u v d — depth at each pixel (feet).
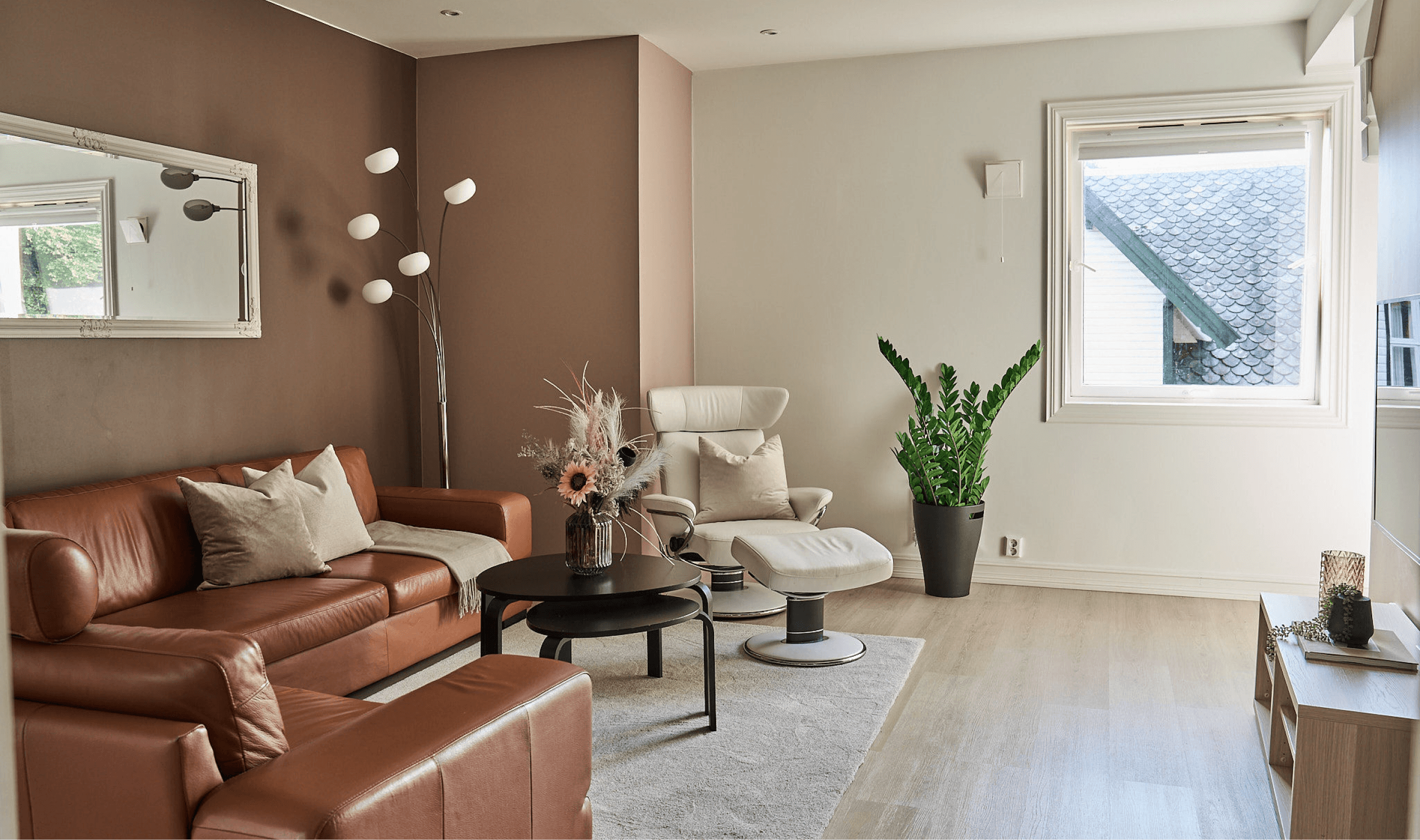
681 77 16.80
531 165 15.84
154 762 5.10
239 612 9.71
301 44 13.94
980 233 15.99
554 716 6.33
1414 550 7.30
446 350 16.51
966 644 12.87
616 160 15.35
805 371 16.99
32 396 10.34
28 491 10.33
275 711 5.58
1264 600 9.96
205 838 4.93
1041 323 15.80
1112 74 15.26
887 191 16.39
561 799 6.47
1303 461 14.75
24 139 10.09
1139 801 8.43
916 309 16.37
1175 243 15.66
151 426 11.70
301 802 4.79
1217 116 14.98
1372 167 14.25
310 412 14.20
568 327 15.80
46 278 10.37
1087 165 15.92
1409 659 7.72
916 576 16.57
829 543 12.32
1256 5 13.70
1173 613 14.30
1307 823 6.96
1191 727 10.03
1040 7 13.80
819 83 16.62
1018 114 15.70
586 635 9.38
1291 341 15.28
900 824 8.02
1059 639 13.03
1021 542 16.05
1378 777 6.79
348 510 12.41
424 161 16.46
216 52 12.55
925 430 15.20
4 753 1.84
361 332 15.25
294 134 13.83
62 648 5.66
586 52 15.40
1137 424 15.42
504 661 6.73
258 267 13.12
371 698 10.93
